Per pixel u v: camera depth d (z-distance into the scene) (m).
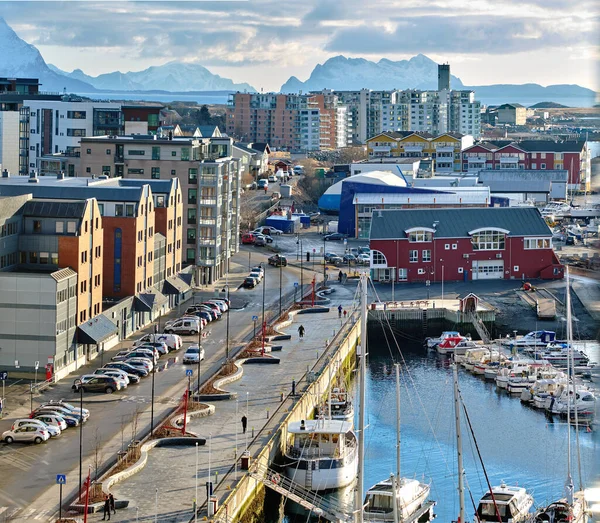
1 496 123.50
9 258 183.88
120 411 159.25
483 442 163.00
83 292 187.88
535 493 141.38
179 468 134.50
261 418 157.12
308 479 141.38
